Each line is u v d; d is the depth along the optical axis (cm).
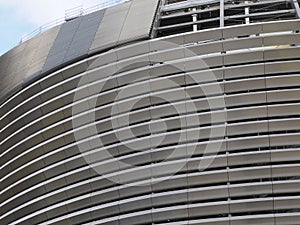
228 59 5466
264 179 5075
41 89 6178
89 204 5512
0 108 6550
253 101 5297
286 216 4866
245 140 5169
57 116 5953
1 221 6156
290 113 5231
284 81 5316
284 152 5072
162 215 5122
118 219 5253
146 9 6338
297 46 5416
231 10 6219
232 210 4991
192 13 6241
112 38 6009
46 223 5700
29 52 6812
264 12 6106
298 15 5766
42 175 5884
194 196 5106
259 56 5416
